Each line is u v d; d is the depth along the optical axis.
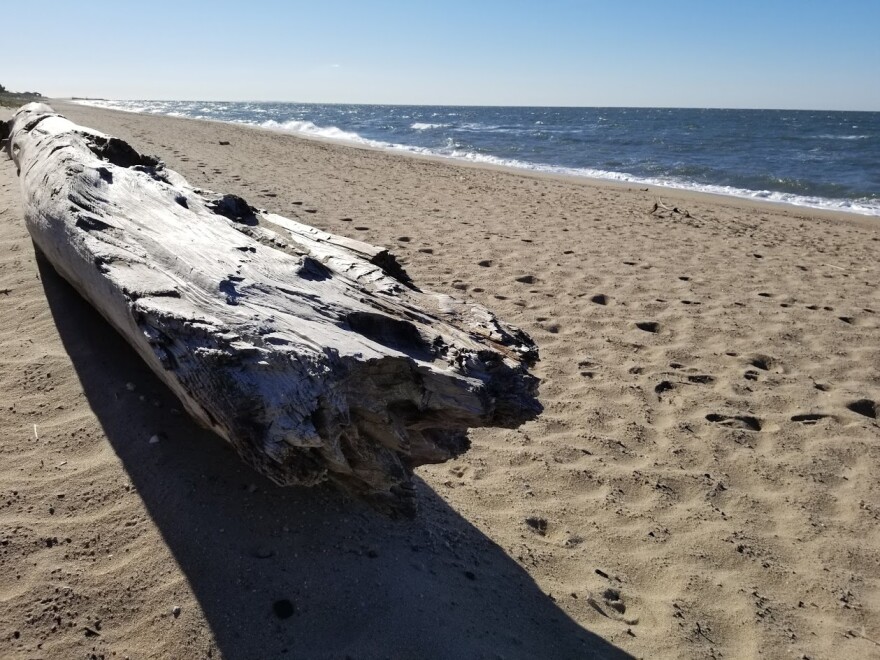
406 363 1.80
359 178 10.88
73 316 3.23
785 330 4.86
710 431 3.43
